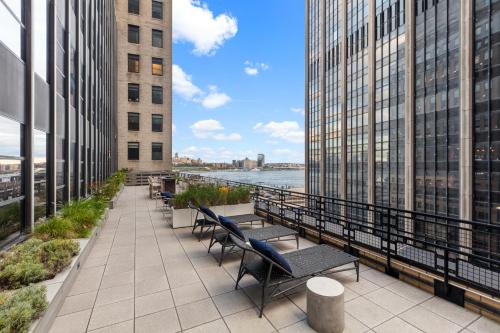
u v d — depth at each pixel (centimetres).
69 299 363
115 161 2520
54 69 749
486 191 2369
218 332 293
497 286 320
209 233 718
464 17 2523
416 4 3091
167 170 2789
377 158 3703
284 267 346
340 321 290
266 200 880
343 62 4381
